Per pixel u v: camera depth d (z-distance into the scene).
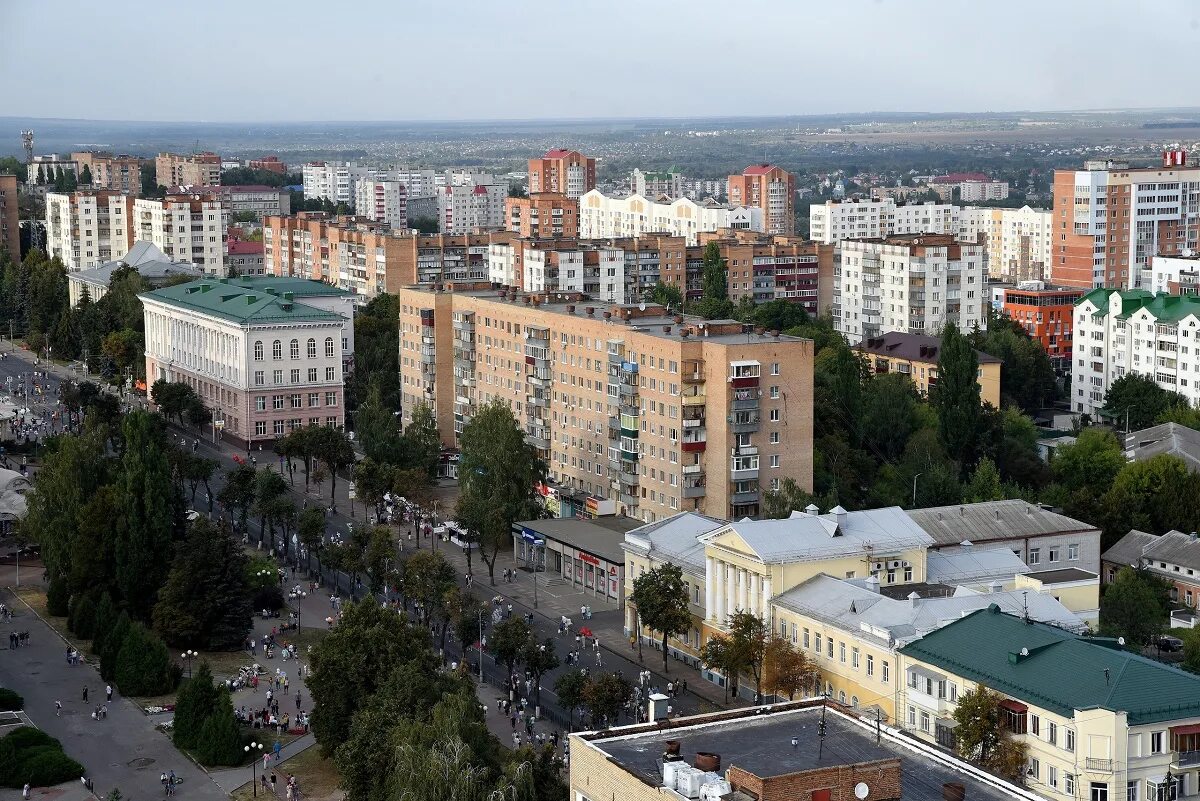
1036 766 199.75
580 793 158.00
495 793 192.12
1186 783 195.00
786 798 138.75
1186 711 194.62
